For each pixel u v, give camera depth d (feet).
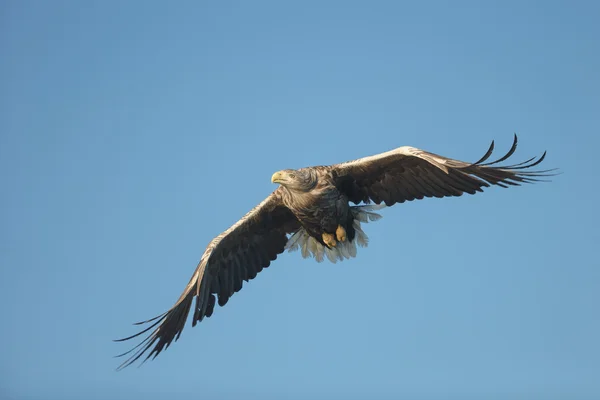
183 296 49.42
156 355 48.52
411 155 47.06
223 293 51.67
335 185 49.44
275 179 48.47
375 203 50.39
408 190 49.57
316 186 48.70
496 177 45.98
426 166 48.34
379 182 49.90
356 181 50.11
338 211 49.55
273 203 51.52
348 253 51.72
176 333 49.55
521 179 45.39
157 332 48.78
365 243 51.67
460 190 48.08
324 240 50.55
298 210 49.57
